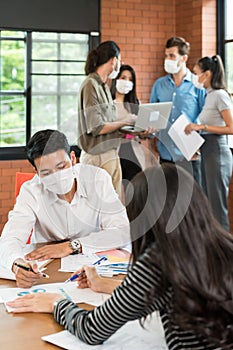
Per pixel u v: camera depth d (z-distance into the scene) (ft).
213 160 18.21
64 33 21.35
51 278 7.83
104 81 15.15
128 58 22.43
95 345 5.62
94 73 14.93
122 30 22.25
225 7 21.93
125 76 18.19
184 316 4.83
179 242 4.89
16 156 20.68
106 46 15.02
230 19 21.79
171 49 19.76
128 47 22.40
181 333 4.96
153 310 5.20
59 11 21.12
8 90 20.97
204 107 18.42
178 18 22.90
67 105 21.70
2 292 7.25
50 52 21.26
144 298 5.10
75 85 21.75
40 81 21.24
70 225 9.32
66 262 8.50
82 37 21.63
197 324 4.81
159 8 22.71
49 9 20.95
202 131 18.26
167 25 22.95
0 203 20.48
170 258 4.87
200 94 19.95
